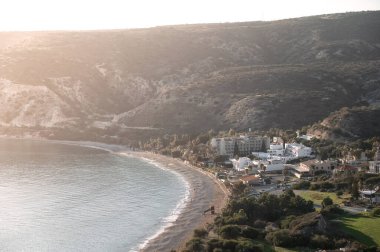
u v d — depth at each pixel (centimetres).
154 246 12262
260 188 16725
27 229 13538
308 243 11106
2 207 15462
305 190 15938
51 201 16150
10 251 12094
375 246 10562
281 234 11275
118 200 16300
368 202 14038
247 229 11756
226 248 10950
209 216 14300
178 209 15225
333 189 15712
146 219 14325
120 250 12088
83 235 13088
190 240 11731
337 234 11425
